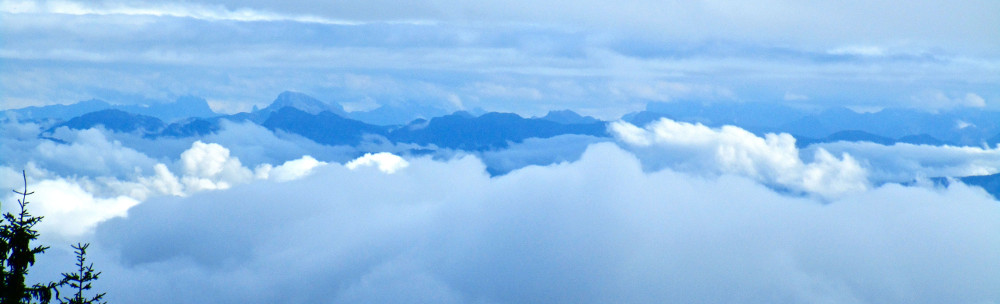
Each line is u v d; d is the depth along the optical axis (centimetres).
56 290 2480
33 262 2372
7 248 2314
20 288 2333
